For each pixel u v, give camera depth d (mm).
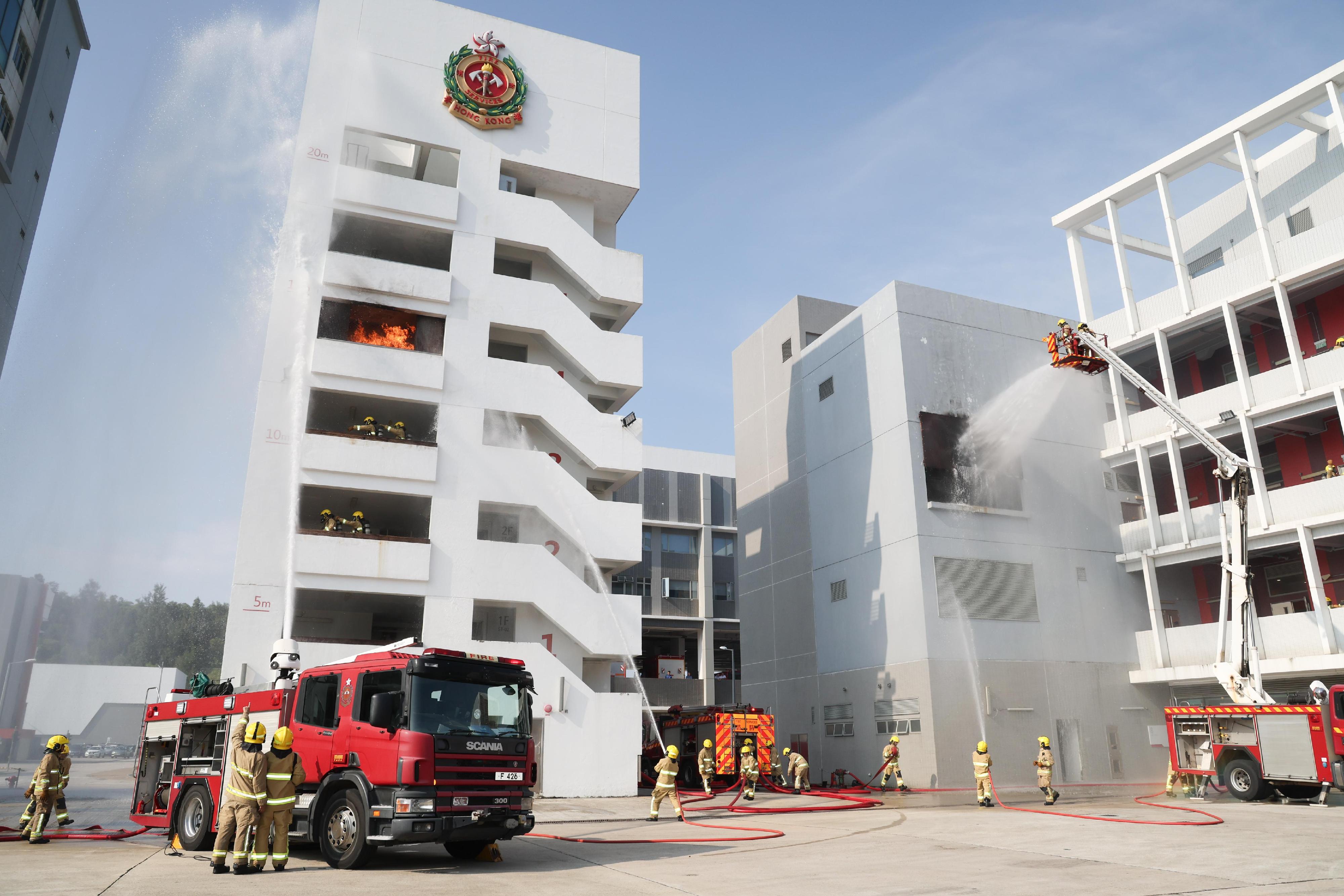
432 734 10633
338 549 24797
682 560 54656
